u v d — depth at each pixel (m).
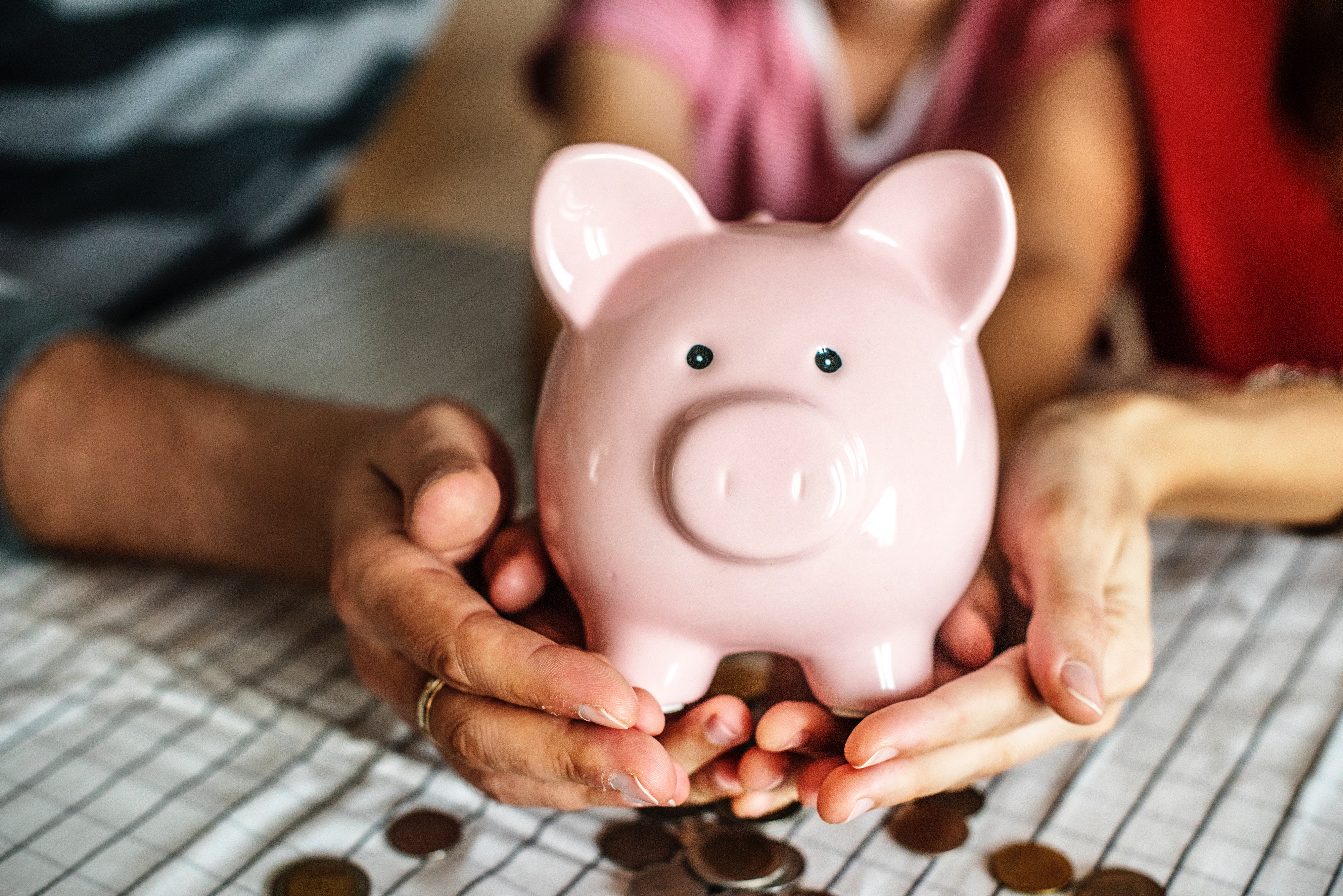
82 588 0.80
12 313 0.83
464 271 1.34
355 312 1.23
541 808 0.56
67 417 0.80
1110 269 1.06
